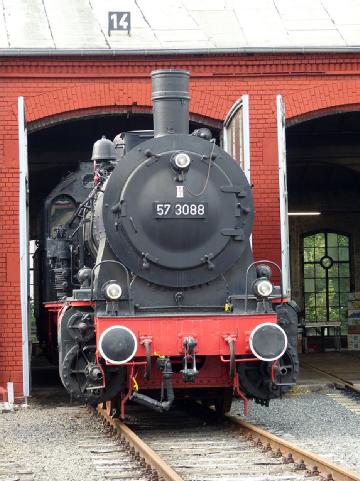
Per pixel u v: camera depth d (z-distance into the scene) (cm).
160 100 1206
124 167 1145
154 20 1780
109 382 1115
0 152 1609
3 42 1650
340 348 2770
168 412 1359
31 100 1631
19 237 1573
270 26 1767
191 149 1158
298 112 1670
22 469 908
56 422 1274
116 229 1134
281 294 1170
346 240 2886
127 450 1005
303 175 2670
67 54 1620
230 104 1666
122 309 1121
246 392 1155
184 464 916
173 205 1140
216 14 1817
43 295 1750
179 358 1123
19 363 1577
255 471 879
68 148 2308
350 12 1834
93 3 1848
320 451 995
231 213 1162
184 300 1150
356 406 1430
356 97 1678
